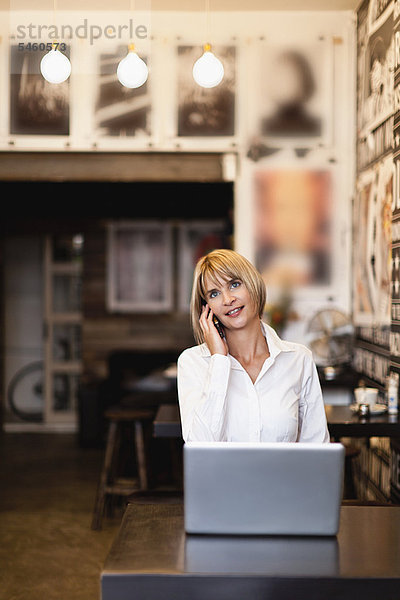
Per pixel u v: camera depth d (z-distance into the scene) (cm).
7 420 855
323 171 509
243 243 513
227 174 509
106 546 414
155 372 762
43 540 425
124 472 579
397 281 369
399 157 367
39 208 785
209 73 403
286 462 169
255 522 171
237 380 222
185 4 486
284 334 513
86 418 714
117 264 816
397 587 149
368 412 347
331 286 513
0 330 812
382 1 409
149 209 780
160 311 818
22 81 500
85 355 816
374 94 428
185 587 149
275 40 503
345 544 168
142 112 502
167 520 186
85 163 512
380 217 411
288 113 506
